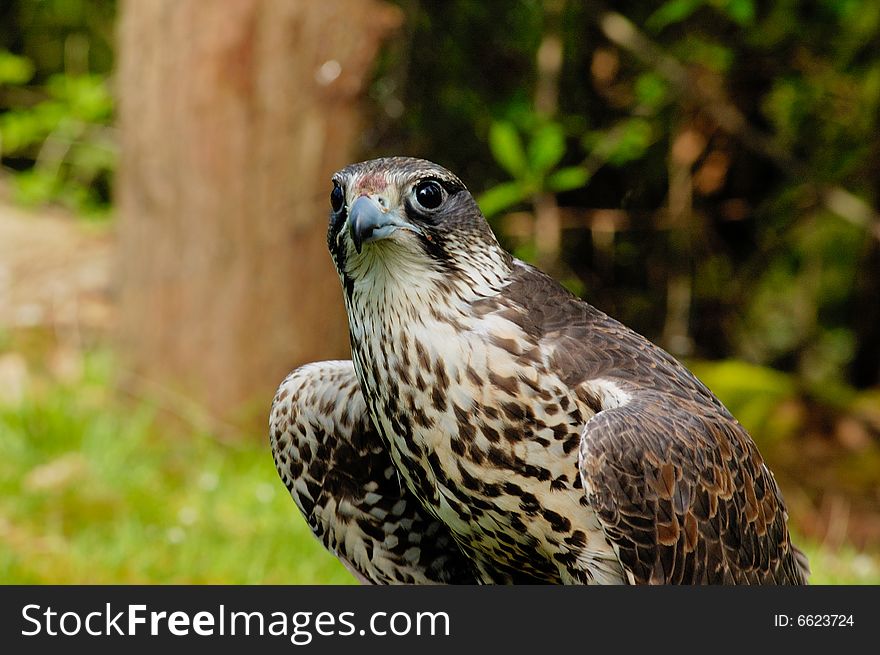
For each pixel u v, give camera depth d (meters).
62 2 18.77
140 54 11.97
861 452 13.34
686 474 5.68
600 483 5.54
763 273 16.88
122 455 11.25
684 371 6.27
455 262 5.78
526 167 12.09
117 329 12.27
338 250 6.06
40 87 19.09
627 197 15.27
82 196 16.72
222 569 9.41
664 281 15.88
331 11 11.59
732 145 15.27
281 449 6.88
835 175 15.23
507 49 14.23
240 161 11.74
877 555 11.52
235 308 11.83
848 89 15.10
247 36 11.63
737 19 12.63
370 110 12.06
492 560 6.28
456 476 5.82
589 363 5.80
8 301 13.59
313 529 7.06
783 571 6.31
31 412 11.45
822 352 17.92
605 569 5.81
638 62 14.44
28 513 10.20
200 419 11.78
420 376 5.73
